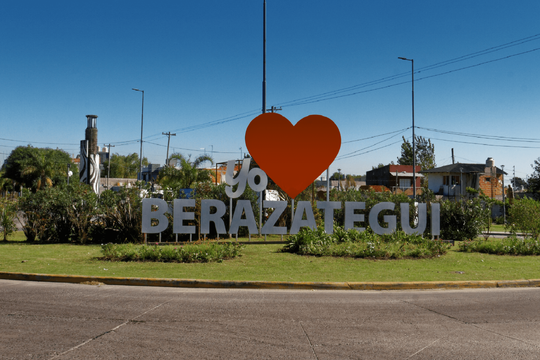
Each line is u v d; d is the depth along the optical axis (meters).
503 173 48.91
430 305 7.40
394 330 5.88
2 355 4.73
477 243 15.04
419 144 73.38
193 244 13.90
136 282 9.03
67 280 9.24
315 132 14.91
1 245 14.85
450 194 46.56
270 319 6.36
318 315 6.63
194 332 5.67
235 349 5.02
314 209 18.58
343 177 75.75
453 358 4.80
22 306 7.00
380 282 8.98
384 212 19.95
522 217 21.16
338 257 12.43
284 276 9.57
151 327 5.88
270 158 14.96
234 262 11.44
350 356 4.84
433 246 13.37
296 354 4.88
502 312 6.93
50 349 4.95
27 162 55.94
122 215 15.84
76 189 16.75
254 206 18.00
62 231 16.02
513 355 4.91
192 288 8.73
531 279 9.53
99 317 6.36
